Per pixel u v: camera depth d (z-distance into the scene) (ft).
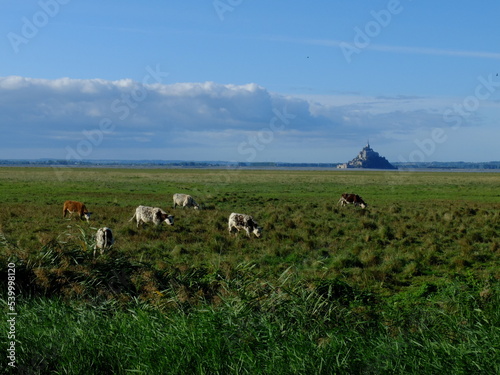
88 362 19.53
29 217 80.28
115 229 68.74
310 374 18.07
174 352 19.43
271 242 59.93
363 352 19.74
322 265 46.50
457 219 84.02
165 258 49.62
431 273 44.06
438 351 19.19
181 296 30.99
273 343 20.10
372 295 33.76
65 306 26.30
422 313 26.50
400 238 63.98
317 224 77.05
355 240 62.44
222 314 23.24
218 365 18.56
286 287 29.66
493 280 38.01
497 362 18.25
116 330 22.21
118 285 32.89
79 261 34.88
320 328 23.41
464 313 26.96
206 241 59.36
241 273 37.45
